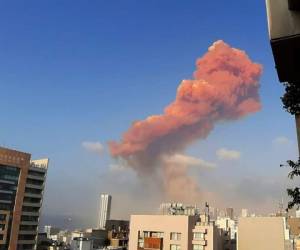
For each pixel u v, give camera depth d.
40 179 141.00
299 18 5.91
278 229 93.88
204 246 91.00
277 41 6.02
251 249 95.44
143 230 99.06
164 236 95.50
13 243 126.69
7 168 129.12
